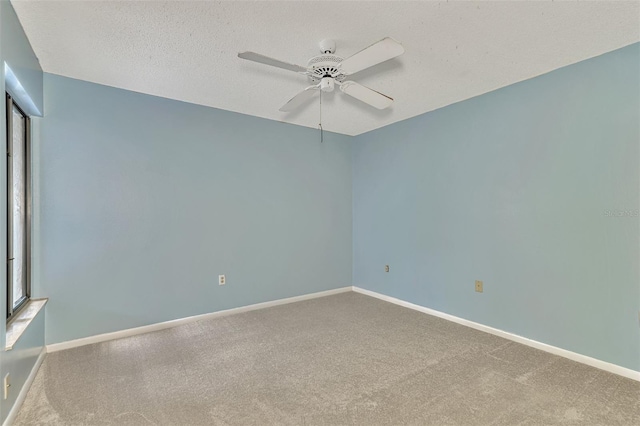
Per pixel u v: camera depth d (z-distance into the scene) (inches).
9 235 81.3
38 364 91.2
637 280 84.9
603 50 88.3
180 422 68.3
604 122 90.1
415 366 92.0
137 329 117.6
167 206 124.3
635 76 84.7
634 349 85.1
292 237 159.2
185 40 83.0
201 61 94.3
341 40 82.4
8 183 80.2
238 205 142.3
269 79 106.6
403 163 151.7
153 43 84.5
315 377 86.3
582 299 94.6
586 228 93.7
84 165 108.1
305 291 163.8
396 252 155.6
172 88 114.2
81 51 88.6
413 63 95.3
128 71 101.0
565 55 91.0
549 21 75.0
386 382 83.6
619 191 87.7
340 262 177.2
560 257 99.2
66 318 104.9
